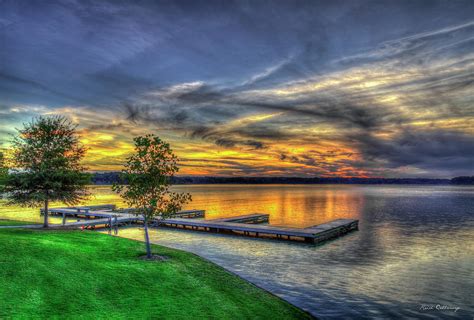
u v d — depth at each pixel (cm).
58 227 3120
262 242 3309
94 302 1296
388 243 3325
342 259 2639
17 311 1125
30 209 6259
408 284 2019
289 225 4853
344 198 12069
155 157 2023
